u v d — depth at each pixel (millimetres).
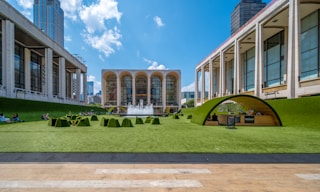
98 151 7438
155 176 5086
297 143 9383
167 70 80188
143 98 83312
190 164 6070
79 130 14211
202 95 56719
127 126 17109
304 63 25547
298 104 19359
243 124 19000
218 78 56531
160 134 12227
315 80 19688
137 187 4434
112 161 6281
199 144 8930
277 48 31234
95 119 25734
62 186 4457
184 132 13328
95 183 4629
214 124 18812
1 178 4887
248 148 8188
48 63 38062
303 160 6555
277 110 21750
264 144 9062
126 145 8594
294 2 22375
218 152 7445
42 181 4723
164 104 79312
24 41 34562
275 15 25734
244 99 19547
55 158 6539
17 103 24141
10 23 26406
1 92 24422
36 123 19844
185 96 124625
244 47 38906
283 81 29484
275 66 31672
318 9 23438
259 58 29312
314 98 17797
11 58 26391
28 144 8695
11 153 7082
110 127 16500
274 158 6746
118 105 76312
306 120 17703
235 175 5188
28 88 37812
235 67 36844
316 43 23719
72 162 6156
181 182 4719
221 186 4508
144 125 18812
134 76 78375
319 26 23312
